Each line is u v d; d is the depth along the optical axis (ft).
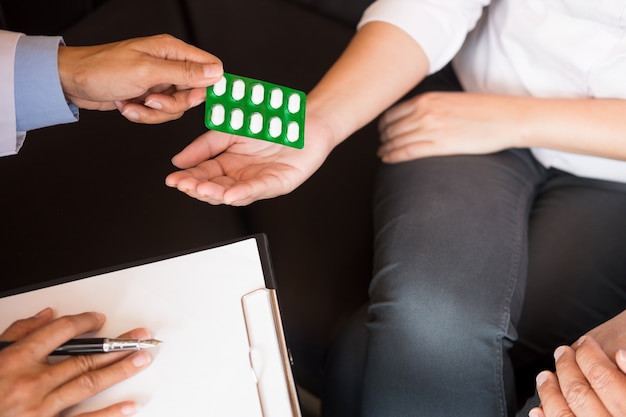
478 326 2.89
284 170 2.83
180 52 2.55
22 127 2.74
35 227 3.59
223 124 2.53
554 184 3.42
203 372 2.30
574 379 2.60
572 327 3.14
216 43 4.18
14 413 2.22
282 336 2.35
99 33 4.09
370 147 3.92
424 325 2.91
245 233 3.64
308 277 3.58
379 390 2.91
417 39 3.15
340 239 3.66
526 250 3.14
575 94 3.17
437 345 2.90
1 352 2.28
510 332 2.93
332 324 3.50
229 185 2.75
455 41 3.23
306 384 3.68
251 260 2.44
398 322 2.94
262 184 2.72
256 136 2.57
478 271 2.97
